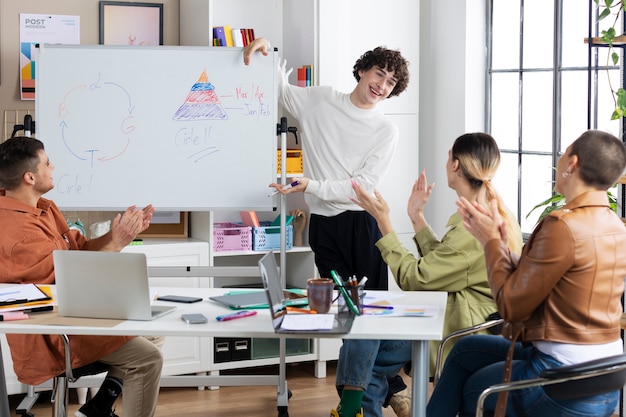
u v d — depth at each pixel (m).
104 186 4.32
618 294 2.59
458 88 5.11
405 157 5.27
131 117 4.32
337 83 5.02
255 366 5.12
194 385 4.28
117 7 5.00
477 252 3.25
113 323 2.84
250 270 4.31
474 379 2.82
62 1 4.90
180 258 4.75
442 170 5.25
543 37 4.76
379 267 4.32
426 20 5.33
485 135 3.20
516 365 2.68
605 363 2.37
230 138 4.34
